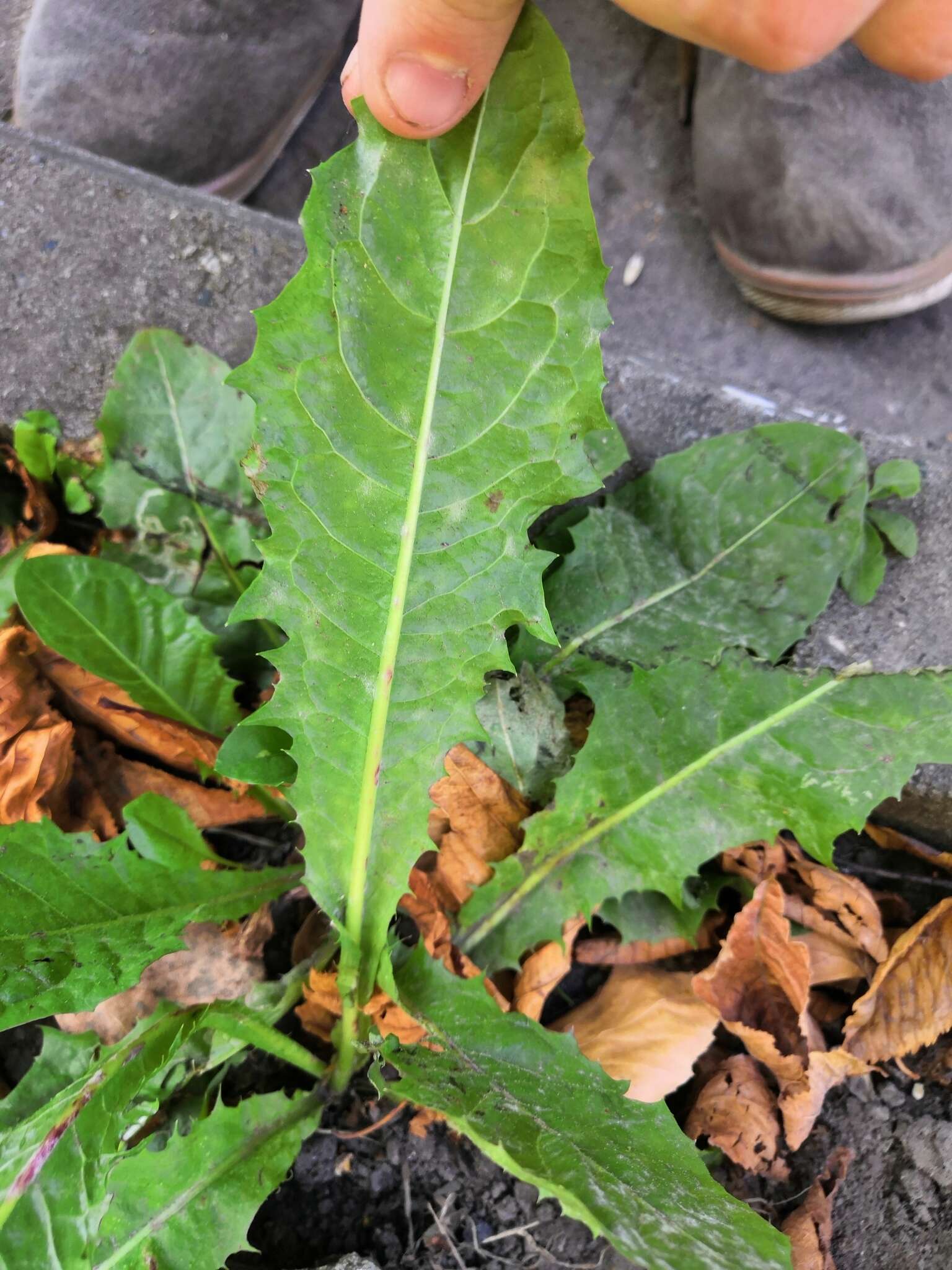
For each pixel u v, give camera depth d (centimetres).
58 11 34
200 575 25
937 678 21
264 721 19
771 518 24
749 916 22
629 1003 23
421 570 19
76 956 19
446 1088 19
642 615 24
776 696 22
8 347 27
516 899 23
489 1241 21
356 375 18
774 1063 22
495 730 23
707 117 36
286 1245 21
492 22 15
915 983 22
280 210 40
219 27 34
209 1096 22
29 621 21
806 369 38
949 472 25
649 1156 18
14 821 22
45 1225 17
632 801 22
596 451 25
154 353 25
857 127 33
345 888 20
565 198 17
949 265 35
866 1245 21
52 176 27
